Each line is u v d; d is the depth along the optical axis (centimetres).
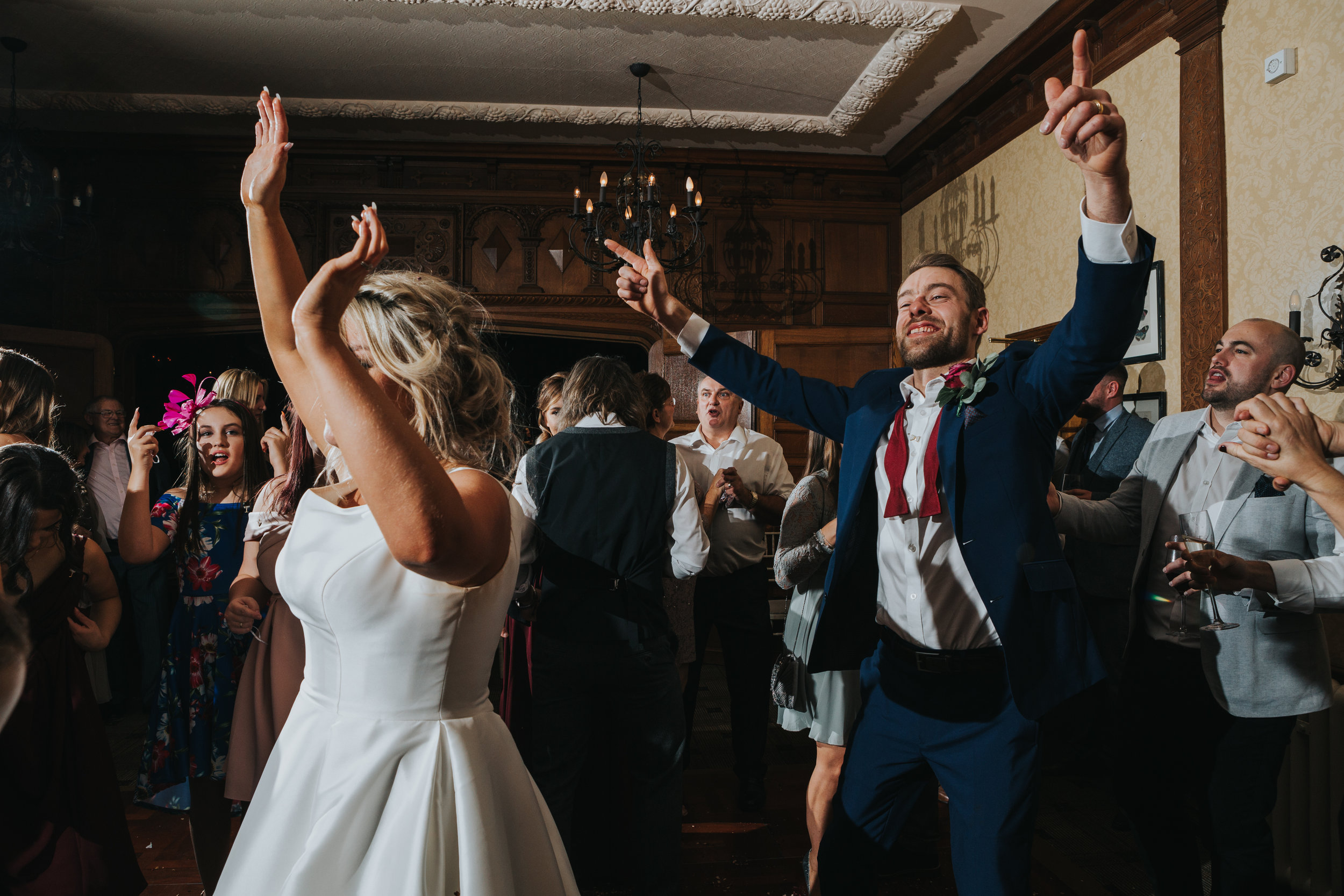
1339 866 210
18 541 159
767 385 178
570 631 200
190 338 613
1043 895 242
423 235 611
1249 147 323
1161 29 373
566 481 207
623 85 517
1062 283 442
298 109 541
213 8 433
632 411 223
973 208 537
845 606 164
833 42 459
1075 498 213
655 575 204
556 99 539
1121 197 121
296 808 105
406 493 84
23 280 579
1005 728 144
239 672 212
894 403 165
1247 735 180
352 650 105
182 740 212
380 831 101
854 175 639
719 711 441
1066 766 340
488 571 103
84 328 589
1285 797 230
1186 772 192
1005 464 143
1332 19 287
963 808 146
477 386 115
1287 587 163
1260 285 318
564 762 202
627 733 207
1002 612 137
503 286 615
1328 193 288
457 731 105
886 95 522
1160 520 203
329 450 119
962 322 158
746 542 307
